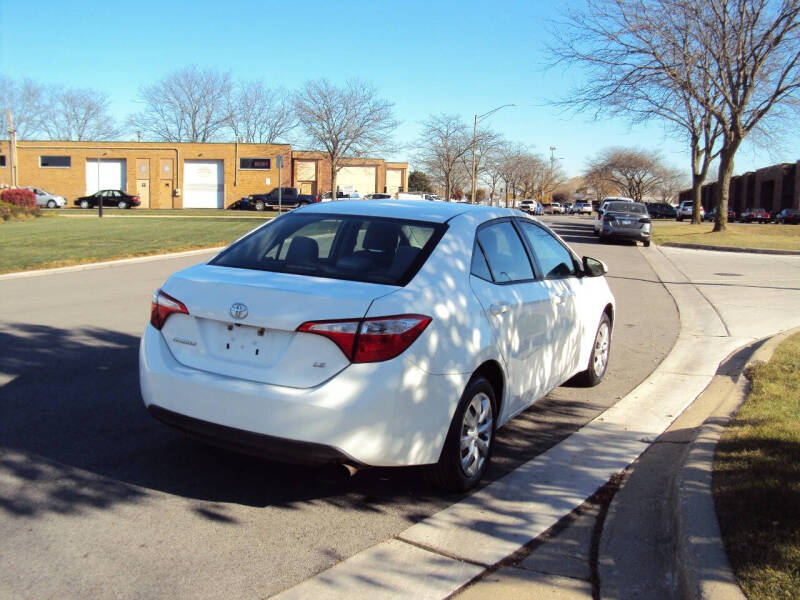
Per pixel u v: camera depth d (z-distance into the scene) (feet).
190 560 11.29
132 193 194.18
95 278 42.50
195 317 13.20
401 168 273.13
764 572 10.16
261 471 14.93
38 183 195.52
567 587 10.96
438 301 12.99
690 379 23.18
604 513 13.51
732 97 94.22
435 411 12.66
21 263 46.14
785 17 81.76
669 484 14.30
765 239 92.17
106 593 10.27
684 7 82.02
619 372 24.11
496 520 13.10
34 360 22.77
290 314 12.12
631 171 273.75
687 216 227.81
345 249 14.42
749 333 31.14
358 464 12.09
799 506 12.02
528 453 16.55
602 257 70.38
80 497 13.35
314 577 10.96
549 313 17.13
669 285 48.60
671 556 11.76
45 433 16.48
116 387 20.08
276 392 11.96
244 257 14.85
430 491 14.30
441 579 11.05
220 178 195.62
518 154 262.67
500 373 14.79
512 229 17.10
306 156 197.26
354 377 11.80
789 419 16.62
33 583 10.43
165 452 15.67
